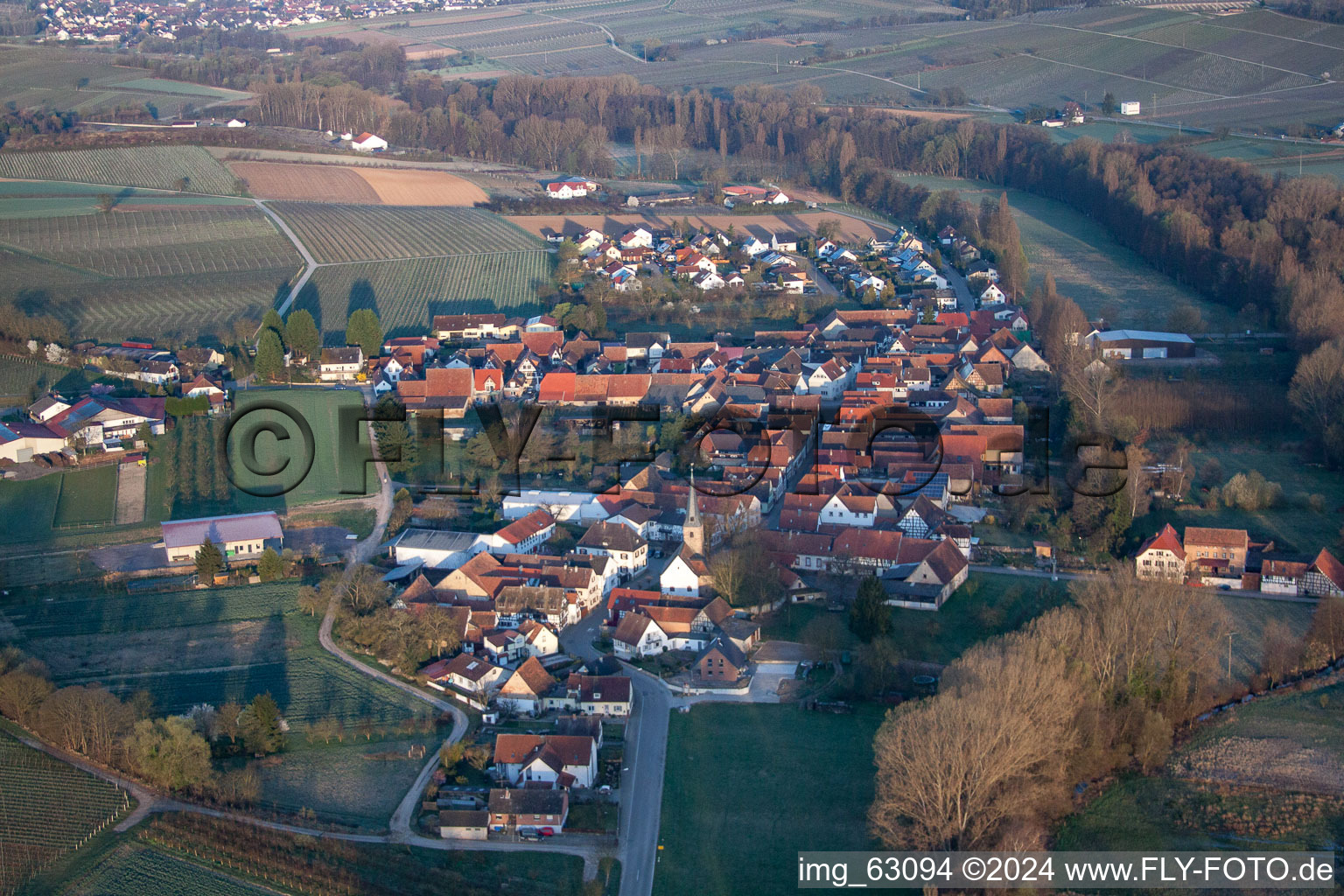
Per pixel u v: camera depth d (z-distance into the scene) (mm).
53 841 164625
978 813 154375
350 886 154875
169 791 175375
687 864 160750
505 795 169125
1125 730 175375
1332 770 171500
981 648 175875
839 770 178625
